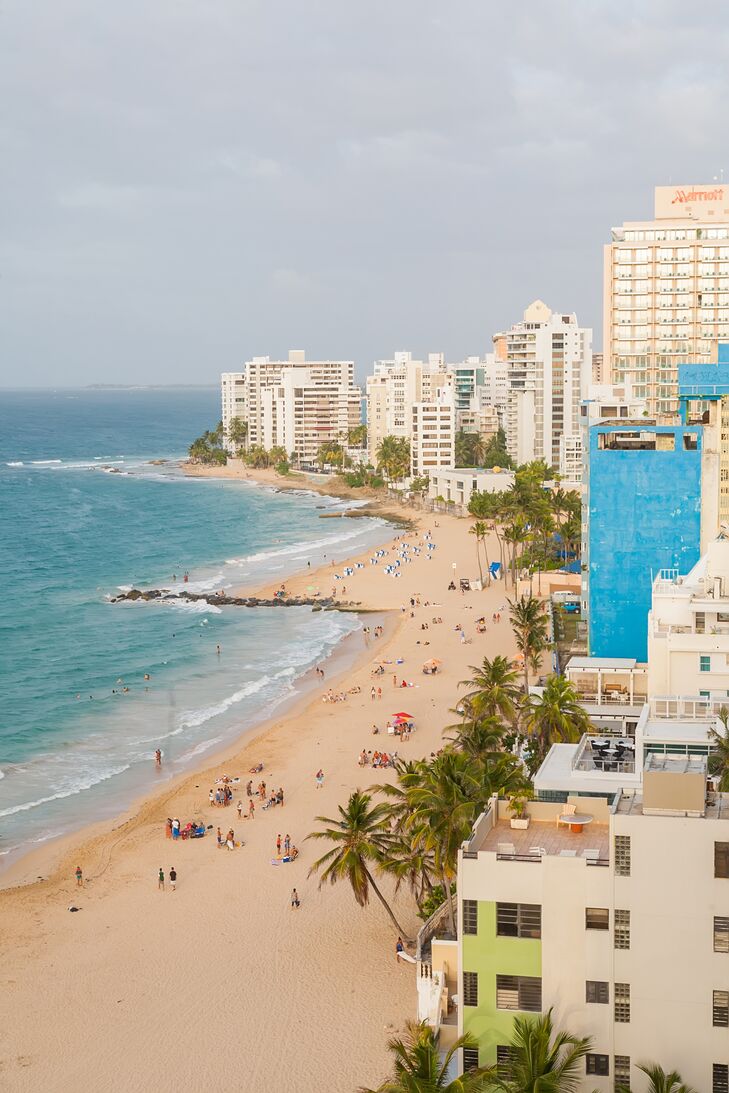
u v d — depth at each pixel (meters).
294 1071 70.88
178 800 119.19
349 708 151.88
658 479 139.12
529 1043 49.47
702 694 91.00
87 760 134.00
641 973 51.56
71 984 82.12
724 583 96.88
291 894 95.50
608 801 59.47
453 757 80.75
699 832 50.31
